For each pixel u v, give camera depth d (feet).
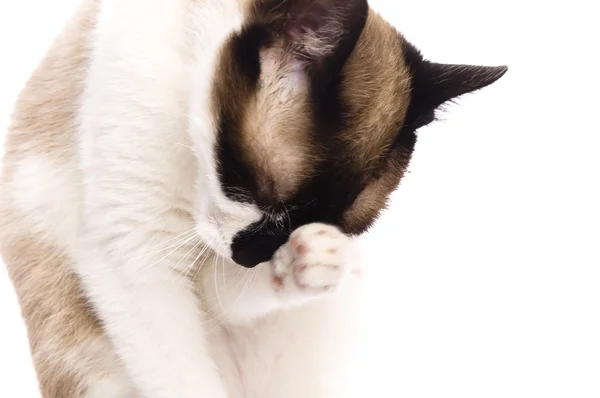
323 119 2.08
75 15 2.33
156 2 2.19
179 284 2.22
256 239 2.11
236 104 2.08
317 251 2.13
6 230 2.31
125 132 2.16
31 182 2.28
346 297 2.43
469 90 2.23
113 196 2.17
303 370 2.42
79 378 2.26
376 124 2.15
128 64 2.16
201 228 2.14
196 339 2.21
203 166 2.13
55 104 2.28
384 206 2.24
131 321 2.18
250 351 2.41
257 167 2.08
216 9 2.15
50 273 2.25
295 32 2.05
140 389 2.19
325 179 2.10
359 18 2.01
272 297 2.24
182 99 2.15
